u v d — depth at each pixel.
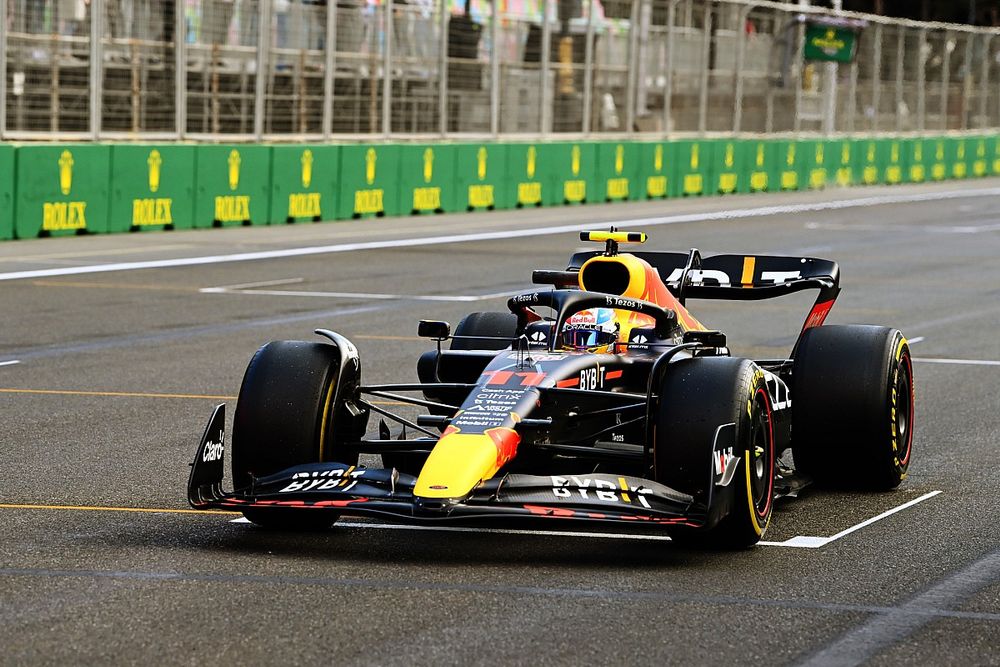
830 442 29.48
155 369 45.16
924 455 34.19
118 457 32.66
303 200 99.94
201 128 98.19
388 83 111.19
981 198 146.62
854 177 162.62
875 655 19.44
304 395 25.45
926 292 69.69
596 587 22.58
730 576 23.38
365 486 24.11
